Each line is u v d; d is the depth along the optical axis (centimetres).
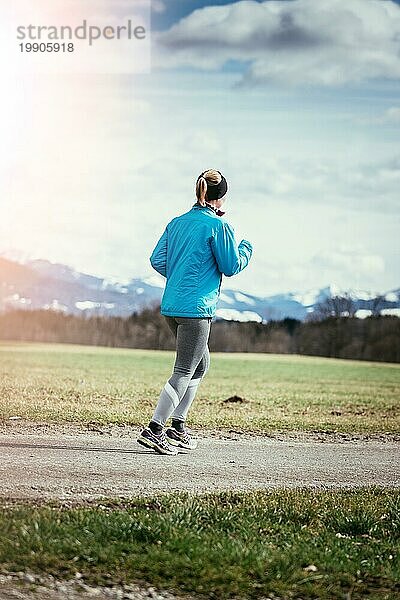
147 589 487
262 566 511
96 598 474
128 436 859
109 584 490
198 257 745
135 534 543
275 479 711
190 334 752
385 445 904
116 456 749
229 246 745
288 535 570
